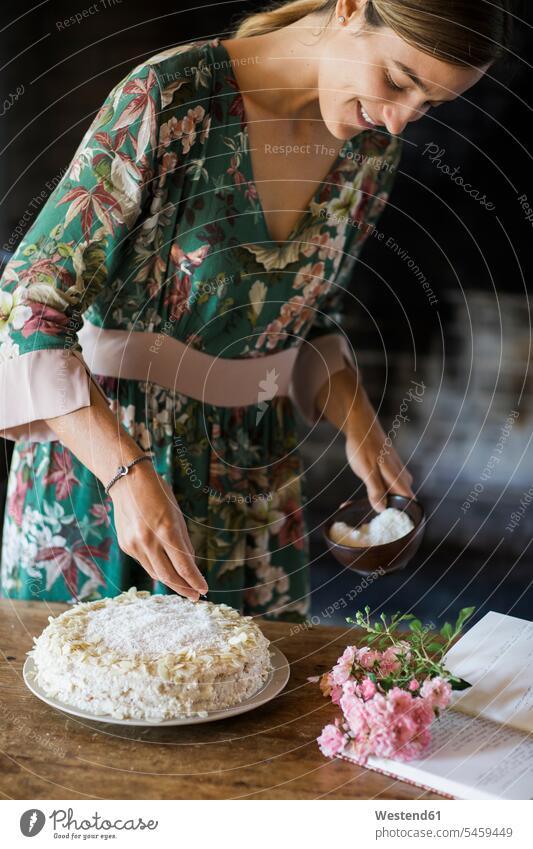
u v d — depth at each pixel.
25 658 1.04
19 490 1.33
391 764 0.83
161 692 0.88
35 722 0.90
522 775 0.81
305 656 1.08
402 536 1.22
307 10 1.16
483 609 3.04
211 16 2.99
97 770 0.83
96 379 1.25
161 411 1.27
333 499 3.37
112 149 1.10
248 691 0.93
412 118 1.09
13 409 1.06
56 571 1.29
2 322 1.07
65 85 3.02
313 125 1.25
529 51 3.10
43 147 3.04
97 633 0.96
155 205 1.16
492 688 0.93
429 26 0.98
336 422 1.53
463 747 0.86
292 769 0.84
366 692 0.87
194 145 1.17
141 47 3.02
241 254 1.25
